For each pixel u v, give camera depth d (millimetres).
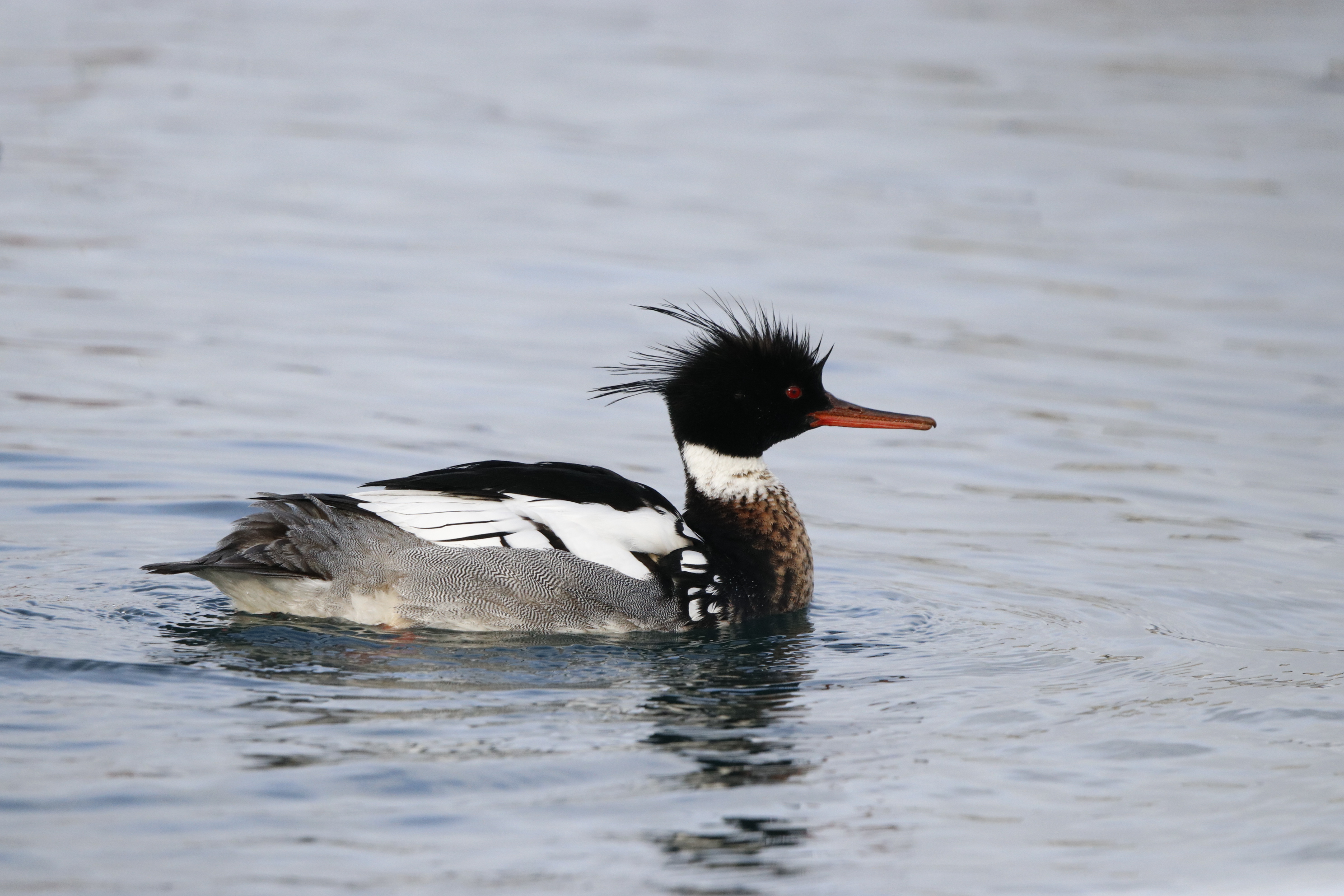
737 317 20688
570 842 7953
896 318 21141
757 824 8297
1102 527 14695
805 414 12562
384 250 23797
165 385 17641
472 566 11250
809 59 38500
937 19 43812
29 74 34438
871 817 8469
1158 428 17594
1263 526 14766
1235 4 45125
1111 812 8625
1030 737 9695
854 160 29797
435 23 42312
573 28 42062
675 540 11766
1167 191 27906
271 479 14930
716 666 10812
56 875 7328
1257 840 8305
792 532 12438
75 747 8719
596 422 17203
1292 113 33469
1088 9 44844
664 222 25719
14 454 15164
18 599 11516
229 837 7773
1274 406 18344
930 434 17359
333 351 19234
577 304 21375
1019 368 19469
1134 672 10984
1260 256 24422
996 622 12102
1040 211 26703
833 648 11367
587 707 9812
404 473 15266
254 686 9828
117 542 13141
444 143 30453
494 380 18406
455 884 7465
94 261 22594
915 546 14133
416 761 8742
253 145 29797
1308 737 9781
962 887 7719
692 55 38844
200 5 43531
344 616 11344
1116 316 21578
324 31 40906
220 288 21656
